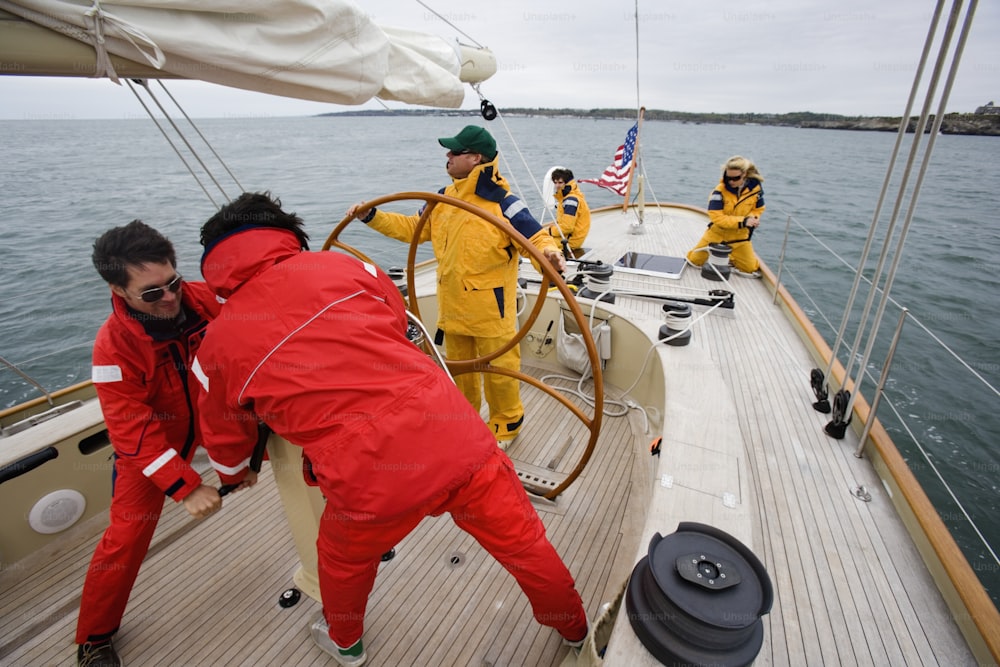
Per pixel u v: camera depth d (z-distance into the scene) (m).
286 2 1.16
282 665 1.54
